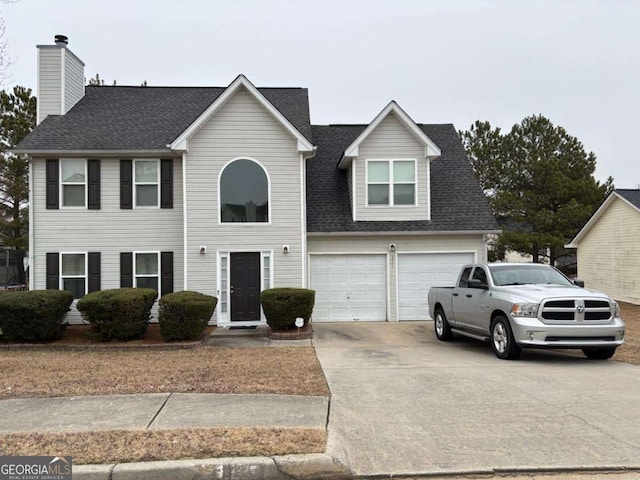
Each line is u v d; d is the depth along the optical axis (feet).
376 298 51.52
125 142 48.57
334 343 38.14
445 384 23.66
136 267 48.70
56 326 39.29
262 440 15.55
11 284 79.66
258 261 47.21
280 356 32.01
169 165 49.08
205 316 38.93
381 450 15.55
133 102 57.16
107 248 48.39
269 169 47.21
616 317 29.45
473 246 51.96
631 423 17.88
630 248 71.26
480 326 33.63
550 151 94.07
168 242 48.85
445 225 51.34
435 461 14.76
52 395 21.44
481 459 14.87
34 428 17.10
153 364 29.37
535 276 34.22
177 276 48.80
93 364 29.50
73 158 48.26
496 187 101.71
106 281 48.29
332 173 56.75
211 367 28.12
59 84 52.95
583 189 87.10
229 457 14.38
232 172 46.93
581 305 28.84
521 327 28.89
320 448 14.93
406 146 52.13
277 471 13.96
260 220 47.14
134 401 20.35
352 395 21.65
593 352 30.55
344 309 51.29
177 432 16.33
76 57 55.57
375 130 52.11
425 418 18.49
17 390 22.39
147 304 40.75
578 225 87.81
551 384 23.56
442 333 39.19
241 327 46.37
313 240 50.98
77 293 48.08
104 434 16.22
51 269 47.80
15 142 75.97
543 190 91.09
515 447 15.74
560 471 14.21
